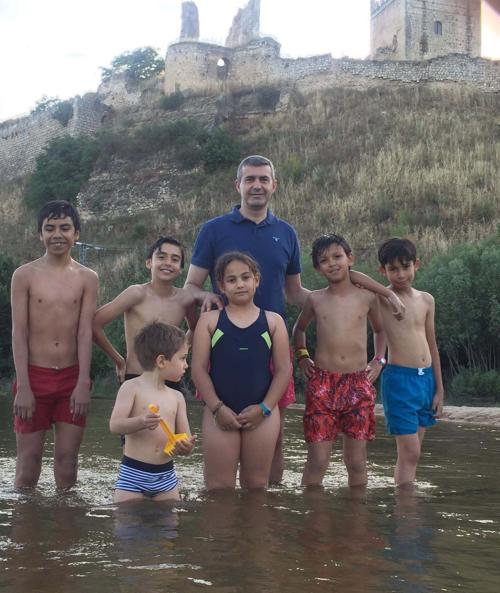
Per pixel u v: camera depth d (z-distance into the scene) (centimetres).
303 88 4197
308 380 486
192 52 4478
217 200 3581
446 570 233
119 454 580
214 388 438
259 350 436
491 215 2789
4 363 2211
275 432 434
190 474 493
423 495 393
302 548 258
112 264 3116
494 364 2031
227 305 462
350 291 491
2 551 254
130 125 4344
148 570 229
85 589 210
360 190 3195
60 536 278
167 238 490
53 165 4059
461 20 4578
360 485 442
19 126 4897
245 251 496
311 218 3070
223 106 4172
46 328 467
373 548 260
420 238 2686
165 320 484
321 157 3556
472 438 741
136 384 409
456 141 3394
